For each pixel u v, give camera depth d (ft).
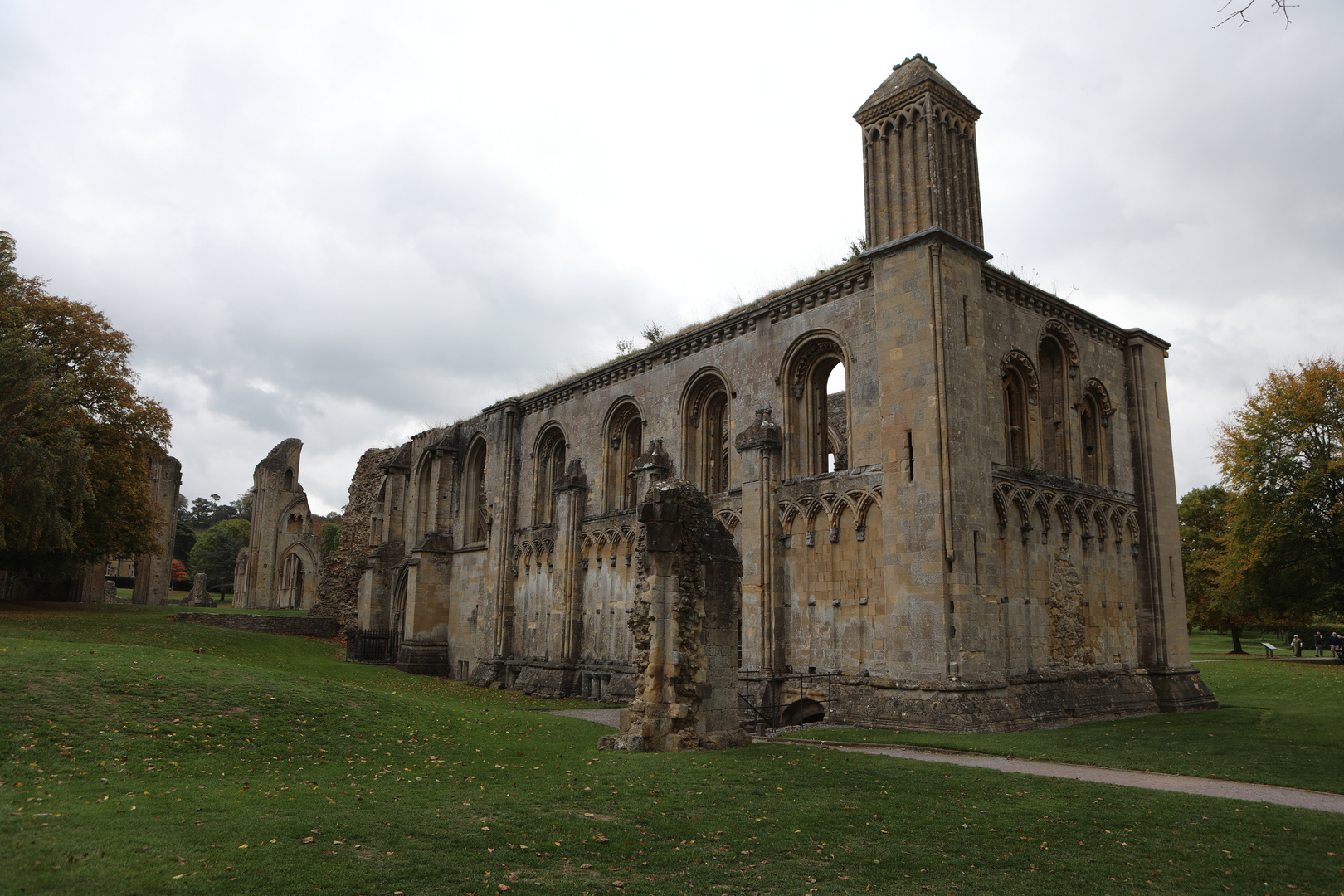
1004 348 91.71
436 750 57.16
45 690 55.47
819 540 91.50
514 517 144.87
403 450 182.60
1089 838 37.91
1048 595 90.33
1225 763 58.59
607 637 119.65
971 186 90.02
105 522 144.15
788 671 92.17
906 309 84.58
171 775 45.03
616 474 126.72
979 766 58.18
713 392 112.37
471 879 29.73
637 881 30.50
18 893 25.29
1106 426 106.32
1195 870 33.58
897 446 83.10
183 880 27.40
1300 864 34.55
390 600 174.81
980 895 30.32
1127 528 105.09
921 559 79.36
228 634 140.97
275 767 49.47
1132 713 94.89
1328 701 105.09
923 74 88.69
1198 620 203.72
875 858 34.17
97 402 144.87
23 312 131.95
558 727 73.97
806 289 96.02
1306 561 150.82
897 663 80.02
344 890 27.84
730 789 45.52
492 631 141.28
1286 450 151.84
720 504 103.35
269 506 301.43
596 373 129.08
